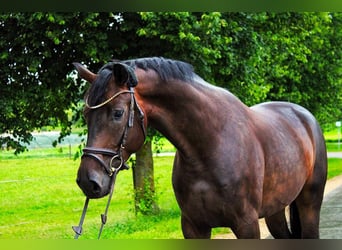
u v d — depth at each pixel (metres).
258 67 10.97
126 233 8.40
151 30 7.62
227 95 3.96
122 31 8.20
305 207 5.02
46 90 8.31
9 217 10.92
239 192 3.61
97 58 7.98
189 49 8.12
